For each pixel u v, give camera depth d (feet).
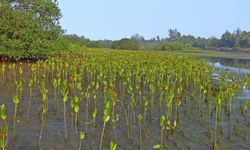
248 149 36.35
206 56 278.67
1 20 94.63
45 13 109.70
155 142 36.99
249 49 469.98
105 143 35.83
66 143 35.27
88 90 42.22
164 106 53.72
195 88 63.98
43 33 103.24
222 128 43.37
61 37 111.55
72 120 42.24
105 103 29.99
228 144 37.63
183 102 56.75
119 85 63.52
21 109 48.21
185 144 36.88
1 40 93.25
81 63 83.25
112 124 41.93
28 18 99.09
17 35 97.19
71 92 60.03
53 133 38.27
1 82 68.74
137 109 51.06
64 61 86.38
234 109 53.88
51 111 48.08
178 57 128.57
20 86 43.01
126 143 36.17
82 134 29.04
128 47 291.79
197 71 76.33
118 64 81.05
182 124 44.27
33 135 37.24
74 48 135.74
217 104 36.65
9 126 39.91
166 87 47.47
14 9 103.81
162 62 93.81
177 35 576.20
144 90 60.80
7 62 98.53
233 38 510.99
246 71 131.85
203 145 36.86
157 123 44.16
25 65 94.53
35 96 57.57
